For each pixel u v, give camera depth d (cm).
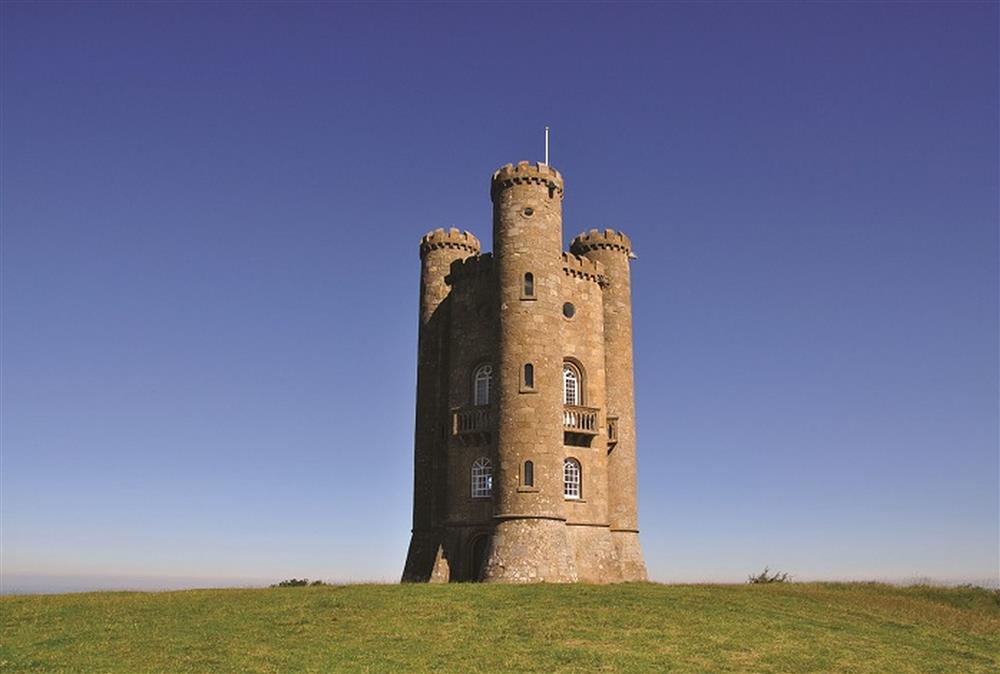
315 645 2903
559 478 4778
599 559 5022
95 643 2912
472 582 4616
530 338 4872
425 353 5694
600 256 5700
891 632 3400
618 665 2742
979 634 3522
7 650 2822
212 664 2669
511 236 5038
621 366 5556
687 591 4016
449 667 2666
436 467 5409
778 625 3366
